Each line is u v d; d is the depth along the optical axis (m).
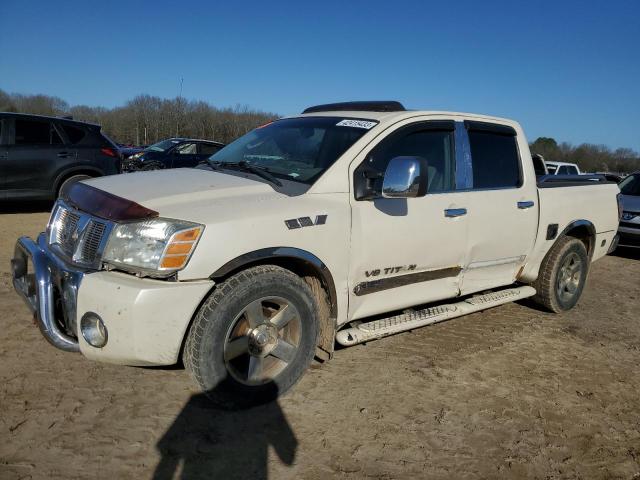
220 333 2.87
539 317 5.29
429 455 2.83
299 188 3.34
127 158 16.42
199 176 3.53
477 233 4.17
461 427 3.12
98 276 2.76
